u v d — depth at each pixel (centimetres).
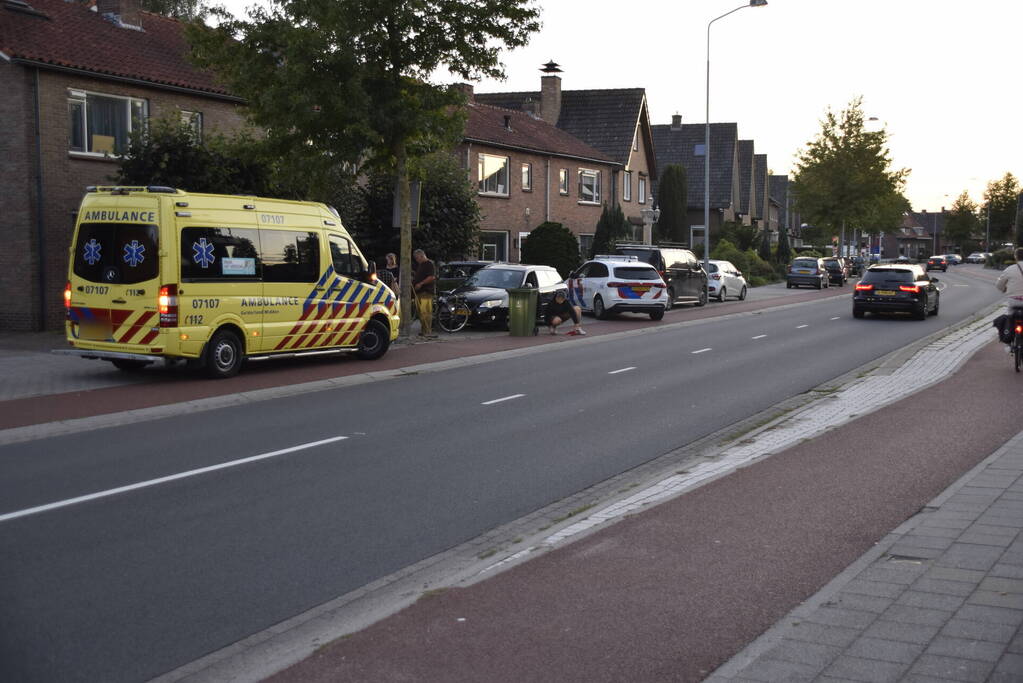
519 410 1220
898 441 980
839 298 4156
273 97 1900
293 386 1404
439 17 1988
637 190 5384
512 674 438
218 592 557
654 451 977
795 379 1530
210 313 1458
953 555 589
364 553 634
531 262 3750
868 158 6475
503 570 582
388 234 2847
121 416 1145
